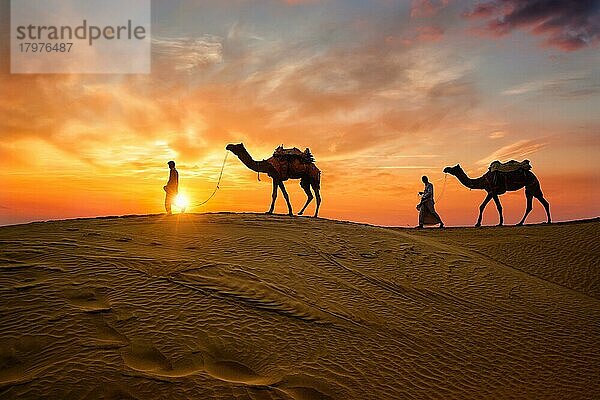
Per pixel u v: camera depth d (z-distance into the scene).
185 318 6.86
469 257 14.14
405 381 6.44
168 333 6.34
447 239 17.44
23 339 5.72
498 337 8.73
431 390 6.33
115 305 6.92
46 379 4.98
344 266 11.28
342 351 6.93
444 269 12.42
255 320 7.27
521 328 9.34
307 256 11.48
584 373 7.70
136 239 11.00
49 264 8.21
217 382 5.39
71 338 5.87
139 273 8.28
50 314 6.40
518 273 13.54
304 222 15.79
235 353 6.21
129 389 4.99
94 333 6.08
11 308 6.47
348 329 7.76
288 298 8.37
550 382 7.23
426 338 8.10
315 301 8.58
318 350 6.79
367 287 10.12
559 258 15.33
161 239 11.30
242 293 8.13
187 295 7.66
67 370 5.18
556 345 8.73
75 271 8.00
